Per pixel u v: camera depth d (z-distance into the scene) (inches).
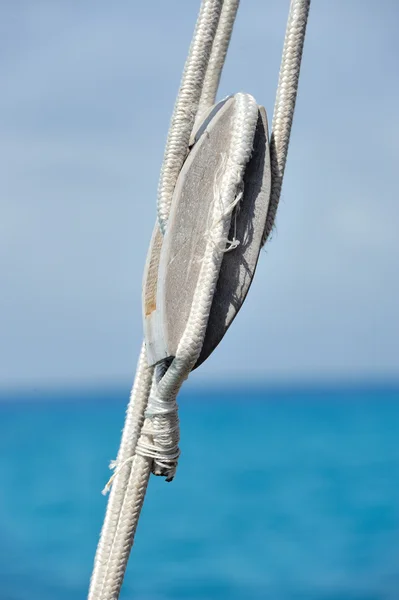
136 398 128.0
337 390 5231.3
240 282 121.6
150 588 1104.8
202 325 117.6
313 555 1245.1
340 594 1070.4
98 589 125.3
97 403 4318.4
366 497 1640.0
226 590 1080.2
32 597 1055.6
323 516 1475.1
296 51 128.5
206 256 118.5
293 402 4037.9
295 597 1066.1
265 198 123.3
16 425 3051.2
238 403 4018.2
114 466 127.8
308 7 129.0
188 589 1093.1
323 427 2866.6
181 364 118.3
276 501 1590.8
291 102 127.8
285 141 127.2
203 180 120.5
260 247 123.6
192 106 124.8
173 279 118.6
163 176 122.8
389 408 3587.6
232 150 120.5
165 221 121.1
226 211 118.4
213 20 126.5
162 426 123.9
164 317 118.0
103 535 126.5
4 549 1283.2
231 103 122.4
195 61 125.6
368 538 1336.1
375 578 1130.0
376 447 2353.6
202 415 3383.4
